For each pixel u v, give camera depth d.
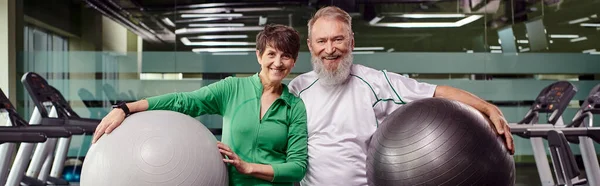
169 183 1.72
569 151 3.93
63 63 6.36
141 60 6.33
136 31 6.35
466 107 1.85
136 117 1.85
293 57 2.03
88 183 1.77
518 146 6.40
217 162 1.82
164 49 6.33
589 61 6.35
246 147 1.99
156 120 1.82
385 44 6.32
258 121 1.99
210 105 2.05
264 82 2.06
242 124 1.99
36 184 4.95
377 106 2.29
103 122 1.87
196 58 6.31
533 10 6.36
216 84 2.07
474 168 1.74
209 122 6.27
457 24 6.35
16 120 4.29
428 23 6.33
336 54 2.18
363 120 2.24
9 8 6.27
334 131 2.22
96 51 6.35
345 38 2.18
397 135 1.82
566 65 6.35
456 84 6.34
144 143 1.75
